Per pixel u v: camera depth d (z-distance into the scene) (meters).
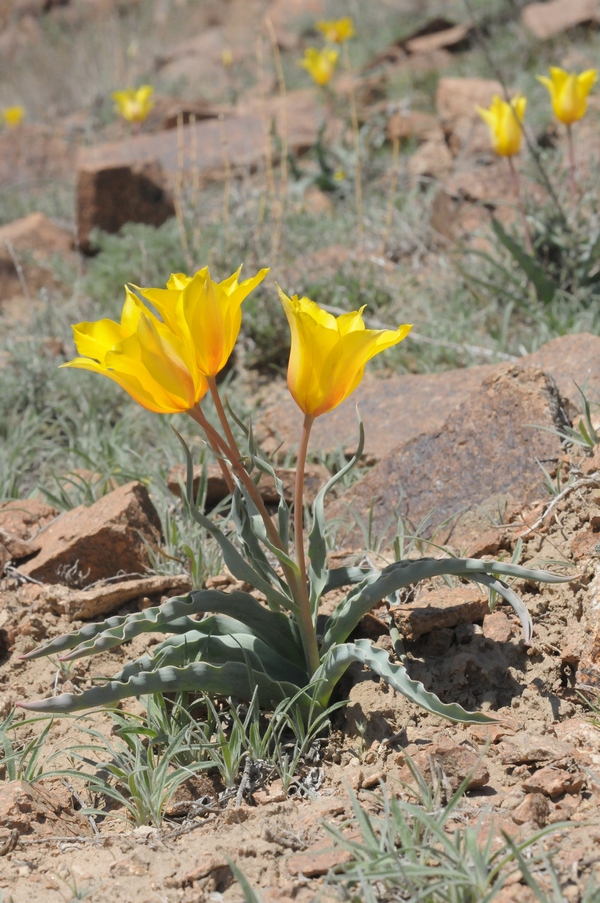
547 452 3.46
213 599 2.71
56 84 18.66
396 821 2.08
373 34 17.41
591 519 3.02
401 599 3.13
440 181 8.27
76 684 3.13
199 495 3.84
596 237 5.72
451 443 3.73
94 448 4.98
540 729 2.55
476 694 2.73
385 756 2.54
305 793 2.49
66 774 2.62
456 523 3.47
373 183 9.10
